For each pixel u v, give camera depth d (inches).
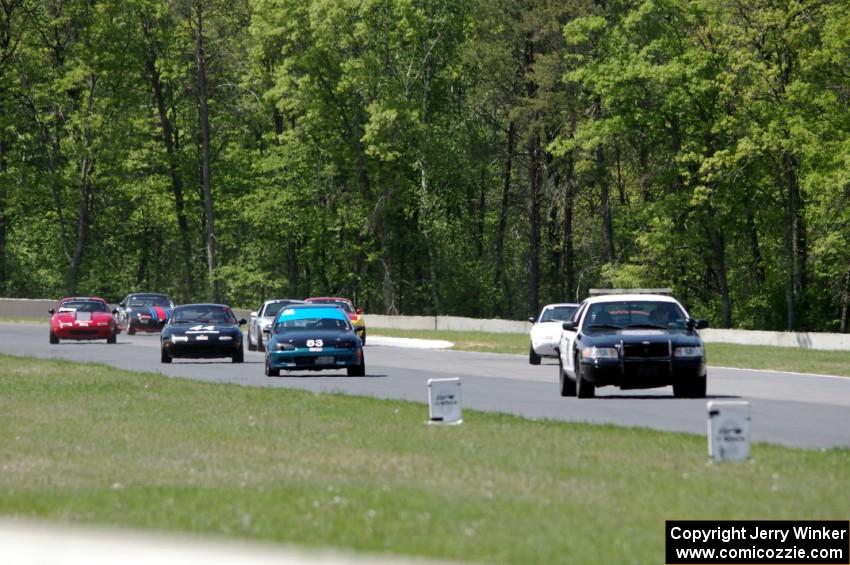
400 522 1444.4
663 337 3518.7
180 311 5561.0
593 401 3508.9
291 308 4793.3
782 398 3673.7
